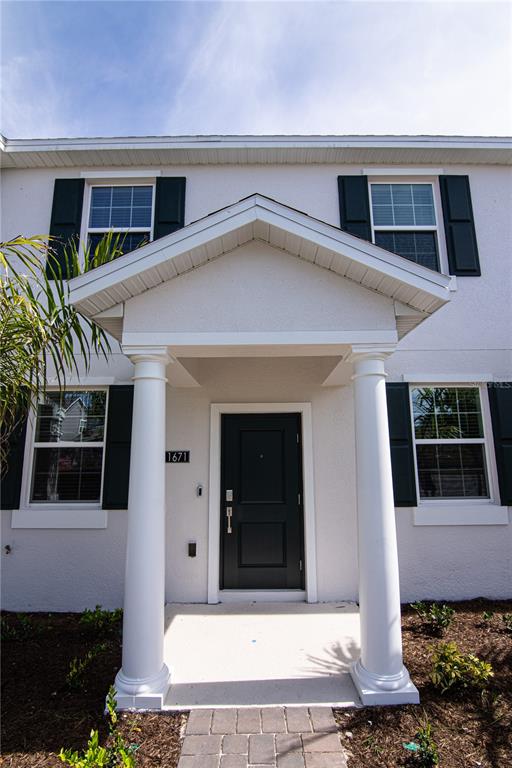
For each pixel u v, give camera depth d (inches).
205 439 217.2
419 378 221.0
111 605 204.1
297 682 135.0
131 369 220.5
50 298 150.6
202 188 235.3
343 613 190.5
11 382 138.8
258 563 213.2
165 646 160.2
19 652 157.6
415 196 241.3
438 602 204.2
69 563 206.8
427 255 234.8
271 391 220.2
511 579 208.4
